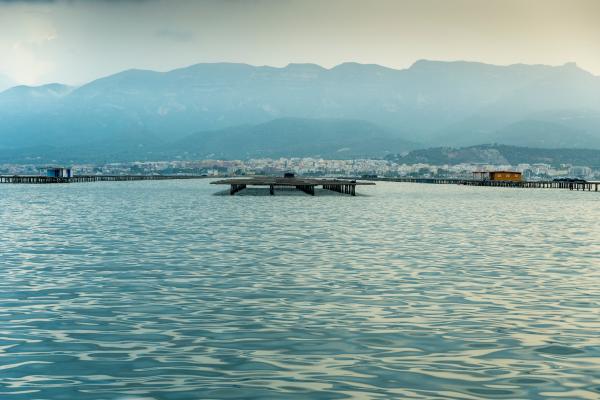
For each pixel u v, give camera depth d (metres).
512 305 23.66
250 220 64.00
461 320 21.31
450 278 29.59
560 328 20.23
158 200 107.12
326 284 27.92
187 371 16.09
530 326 20.48
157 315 21.98
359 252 39.00
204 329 20.11
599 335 19.39
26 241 43.94
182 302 24.11
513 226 59.31
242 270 31.72
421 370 16.12
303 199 112.19
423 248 41.28
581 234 51.59
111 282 28.22
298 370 16.16
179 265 33.22
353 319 21.42
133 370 16.17
